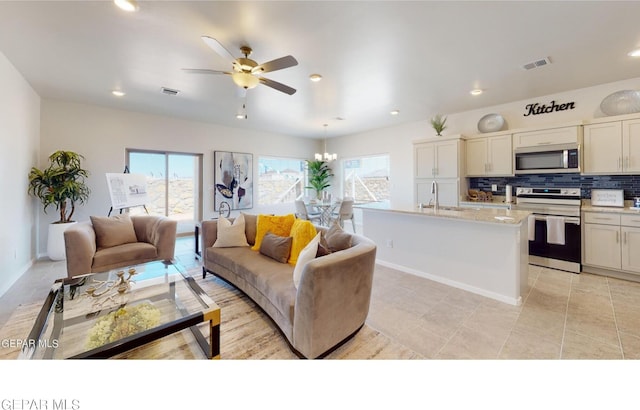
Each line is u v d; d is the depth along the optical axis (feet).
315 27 7.49
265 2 6.45
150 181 17.65
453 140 15.42
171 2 6.42
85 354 4.24
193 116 17.46
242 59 7.82
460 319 7.62
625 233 10.35
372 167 23.36
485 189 15.81
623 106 11.25
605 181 11.98
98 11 6.78
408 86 12.07
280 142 23.89
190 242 17.39
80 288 7.03
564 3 6.51
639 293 9.29
